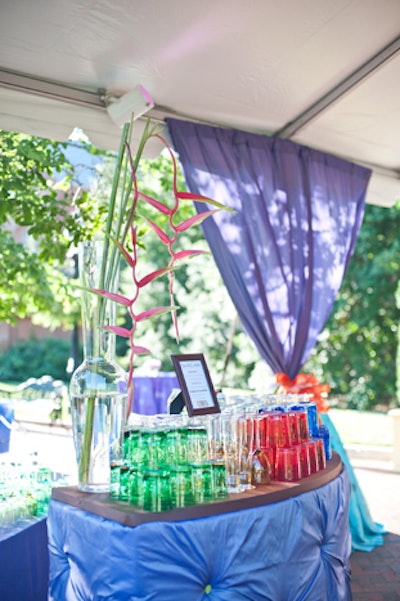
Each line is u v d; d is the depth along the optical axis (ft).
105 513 6.54
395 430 24.26
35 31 9.87
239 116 13.52
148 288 43.60
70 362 17.56
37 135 11.66
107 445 7.39
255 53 11.10
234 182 13.69
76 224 15.40
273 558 6.92
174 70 11.39
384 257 38.04
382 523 16.96
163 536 6.21
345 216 15.62
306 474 8.25
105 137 12.23
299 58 11.42
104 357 7.72
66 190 17.83
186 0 9.47
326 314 15.03
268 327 13.89
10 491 8.56
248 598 6.63
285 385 13.92
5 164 14.93
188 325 41.70
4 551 7.79
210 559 6.44
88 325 7.75
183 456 6.77
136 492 6.63
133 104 11.30
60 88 11.39
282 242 14.28
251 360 39.40
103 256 7.87
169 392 16.25
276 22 10.28
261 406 8.57
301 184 14.73
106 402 7.44
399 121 13.92
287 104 13.08
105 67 11.07
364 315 39.17
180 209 25.79
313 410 9.48
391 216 38.58
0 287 18.88
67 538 6.91
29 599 8.21
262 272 13.97
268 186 14.19
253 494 7.08
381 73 12.03
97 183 17.95
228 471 7.27
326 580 7.80
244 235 13.73
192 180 13.20
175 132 13.00
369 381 39.14
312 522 7.57
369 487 21.34
